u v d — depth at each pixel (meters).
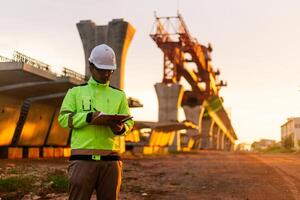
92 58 4.23
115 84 42.56
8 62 25.00
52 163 25.69
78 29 44.41
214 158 46.84
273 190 13.87
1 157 31.47
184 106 120.25
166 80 93.75
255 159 43.38
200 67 116.75
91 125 4.11
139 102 49.44
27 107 34.34
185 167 27.20
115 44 42.94
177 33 95.50
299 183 16.33
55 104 36.84
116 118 3.97
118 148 4.32
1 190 11.51
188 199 11.62
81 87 4.32
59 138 42.09
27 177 14.38
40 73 26.98
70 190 4.18
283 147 143.00
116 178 4.22
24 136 34.94
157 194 12.61
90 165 4.09
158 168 25.78
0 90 28.88
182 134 120.56
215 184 15.76
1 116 30.14
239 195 12.55
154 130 73.38
